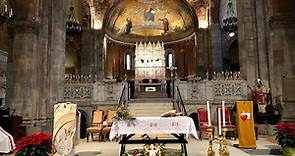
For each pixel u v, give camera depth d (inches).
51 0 549.0
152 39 1194.6
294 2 489.4
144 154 285.7
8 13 509.4
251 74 570.6
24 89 462.0
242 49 620.7
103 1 990.4
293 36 482.9
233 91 645.3
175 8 1114.1
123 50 1190.3
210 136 264.1
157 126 303.3
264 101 497.7
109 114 506.3
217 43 959.0
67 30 826.2
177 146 391.2
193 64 1087.6
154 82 978.7
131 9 1136.8
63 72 569.3
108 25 1068.5
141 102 681.6
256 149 355.3
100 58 984.9
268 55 533.6
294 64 477.7
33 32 483.5
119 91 676.1
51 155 216.8
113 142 453.4
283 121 466.6
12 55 471.8
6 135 291.9
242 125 369.4
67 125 231.0
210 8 971.9
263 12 558.9
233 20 838.5
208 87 658.8
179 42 1158.3
